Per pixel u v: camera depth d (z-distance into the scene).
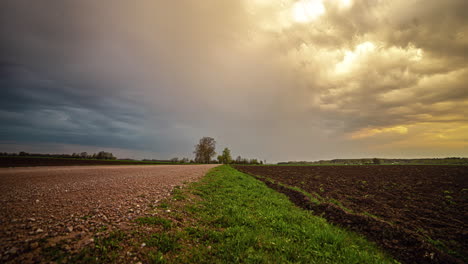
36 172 18.52
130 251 4.27
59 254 3.81
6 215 5.55
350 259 4.97
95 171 21.70
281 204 10.36
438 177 24.64
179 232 5.44
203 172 25.02
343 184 19.56
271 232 6.37
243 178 20.97
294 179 23.91
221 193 11.48
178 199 8.95
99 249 4.15
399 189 16.67
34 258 3.63
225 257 4.54
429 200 12.61
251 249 4.95
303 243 5.71
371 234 6.77
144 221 5.76
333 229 7.23
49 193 8.81
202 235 5.54
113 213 6.34
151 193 9.83
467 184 18.77
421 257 5.32
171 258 4.28
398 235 6.37
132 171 23.48
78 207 6.81
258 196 11.86
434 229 7.53
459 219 8.81
